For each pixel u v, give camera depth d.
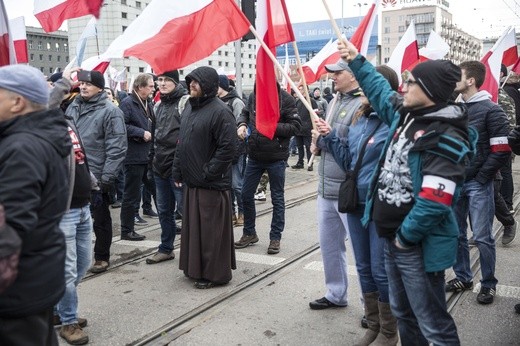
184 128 4.96
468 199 4.58
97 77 5.09
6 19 3.45
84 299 4.73
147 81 6.66
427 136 2.62
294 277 5.25
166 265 5.69
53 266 2.43
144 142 6.51
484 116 4.34
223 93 7.12
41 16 4.76
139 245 6.45
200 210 4.89
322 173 4.21
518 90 7.26
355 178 3.52
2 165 2.24
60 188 2.47
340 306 4.48
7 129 2.37
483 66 4.41
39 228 2.37
